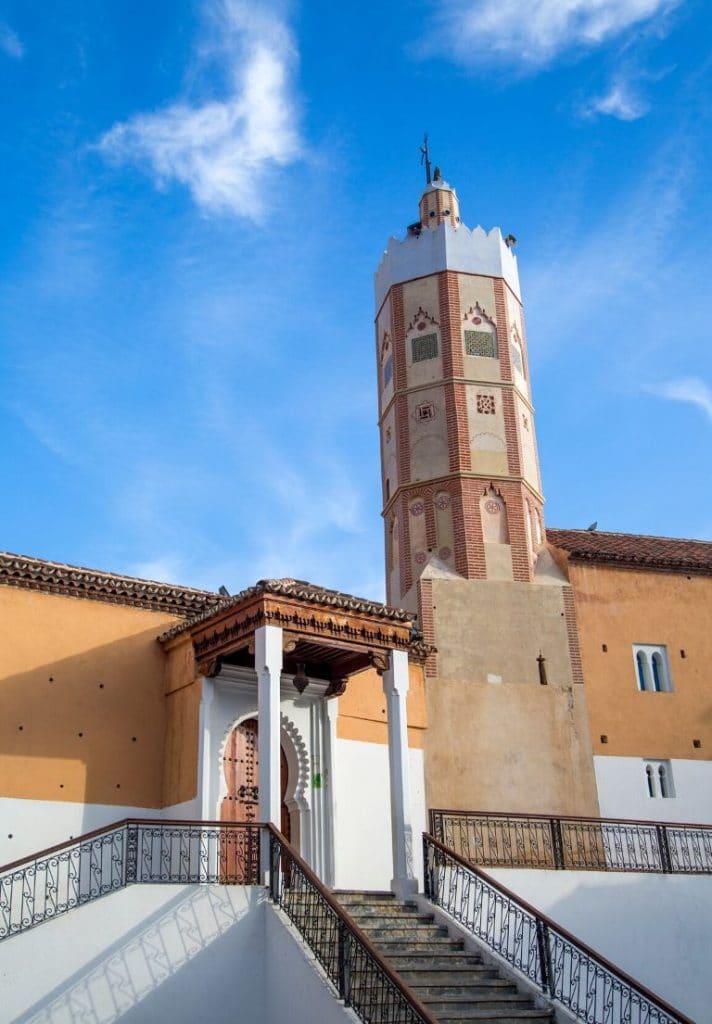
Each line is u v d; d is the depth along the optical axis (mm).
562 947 14609
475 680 23047
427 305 26594
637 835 21750
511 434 25641
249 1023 13820
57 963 12914
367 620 18203
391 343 26953
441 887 16812
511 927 16453
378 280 28359
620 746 23484
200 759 18062
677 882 19797
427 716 22344
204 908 14094
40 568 18453
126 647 19250
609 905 18938
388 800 20859
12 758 17344
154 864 17109
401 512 25297
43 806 17391
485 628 23609
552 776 22672
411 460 25547
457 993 14125
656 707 24203
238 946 14125
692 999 18953
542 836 21734
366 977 12281
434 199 28031
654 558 25484
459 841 20953
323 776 19766
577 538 26625
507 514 24891
